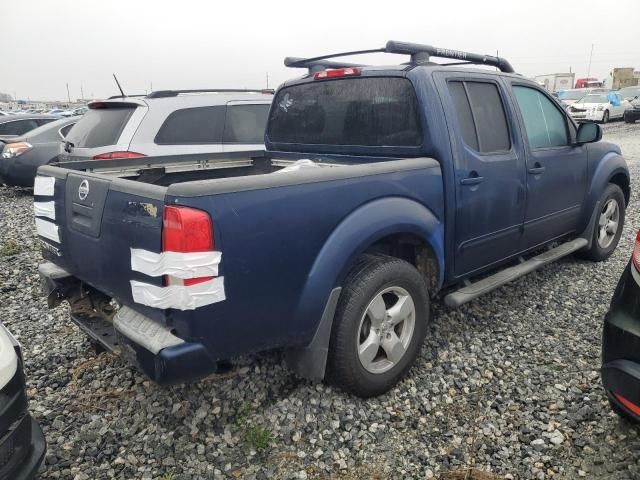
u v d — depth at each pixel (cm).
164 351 238
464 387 332
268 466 269
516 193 407
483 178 372
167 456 276
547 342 387
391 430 294
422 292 333
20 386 226
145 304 250
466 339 393
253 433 285
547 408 308
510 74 425
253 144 708
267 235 257
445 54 387
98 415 311
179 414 309
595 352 371
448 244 357
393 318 321
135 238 251
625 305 252
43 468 264
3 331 240
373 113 377
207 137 678
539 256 468
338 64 458
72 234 306
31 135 1067
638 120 2653
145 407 317
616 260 567
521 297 470
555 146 456
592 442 278
